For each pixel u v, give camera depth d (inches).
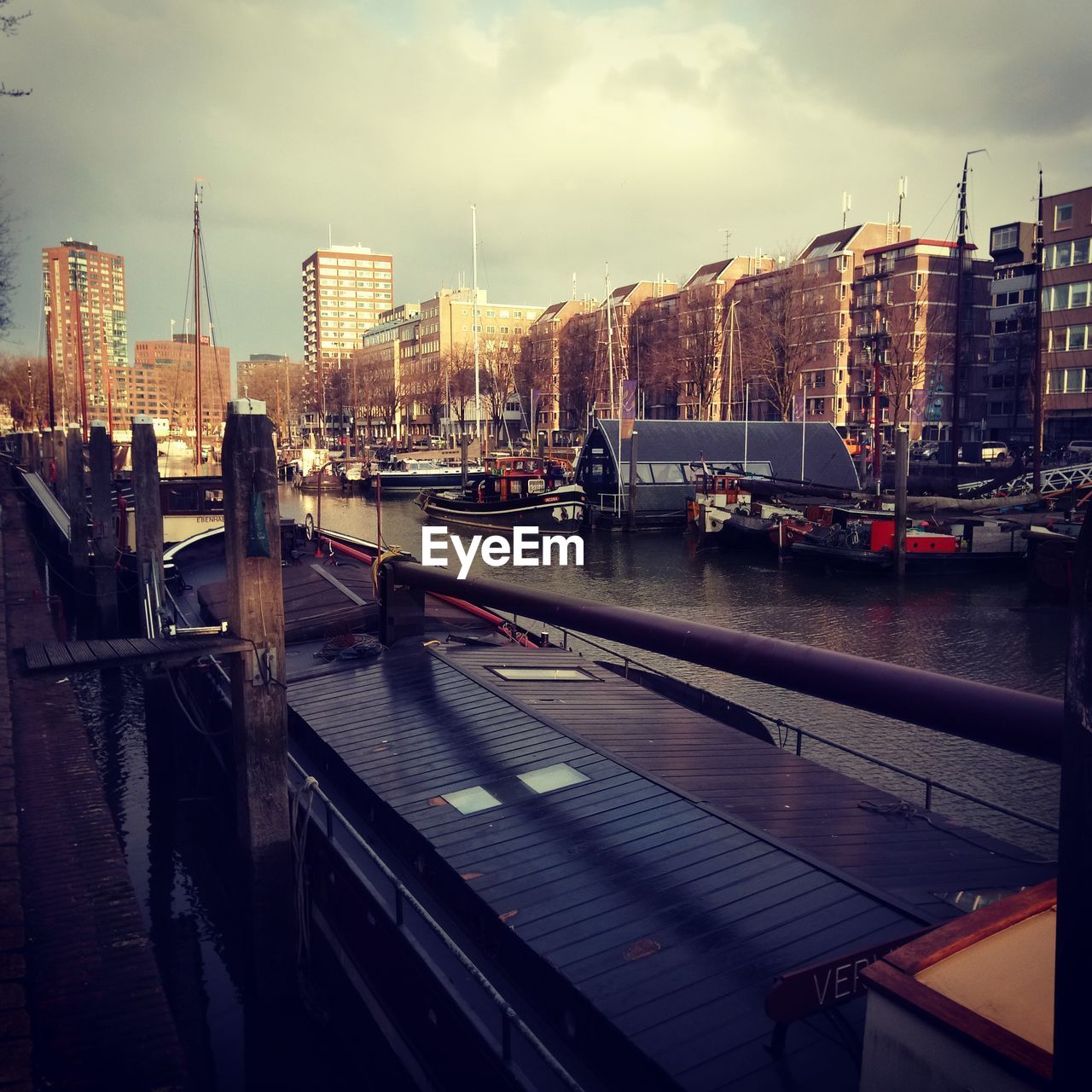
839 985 242.5
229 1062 432.8
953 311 3408.0
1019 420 3120.1
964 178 2175.2
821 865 334.0
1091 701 98.7
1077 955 104.3
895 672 290.5
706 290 3878.0
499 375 5088.6
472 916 341.1
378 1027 373.7
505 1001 280.1
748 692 888.3
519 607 498.6
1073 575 101.6
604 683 594.2
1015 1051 130.6
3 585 1168.2
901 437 1616.6
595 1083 267.9
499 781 429.4
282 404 6397.6
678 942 297.7
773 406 3791.8
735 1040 253.3
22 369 5600.4
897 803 402.9
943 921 292.7
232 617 431.8
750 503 2043.6
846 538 1722.4
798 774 437.7
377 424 6845.5
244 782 434.3
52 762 643.5
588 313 4872.0
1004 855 352.5
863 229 3663.9
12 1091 310.8
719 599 1438.2
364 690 574.2
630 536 2217.0
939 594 1476.4
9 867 461.4
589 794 408.2
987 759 723.4
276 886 441.4
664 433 2370.8
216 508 1403.8
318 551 1014.4
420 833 383.6
